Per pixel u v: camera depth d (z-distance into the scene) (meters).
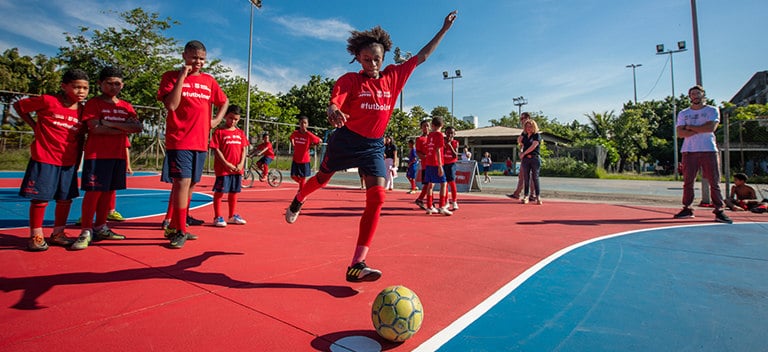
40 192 3.10
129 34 25.05
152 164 18.81
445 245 3.73
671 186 17.00
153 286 2.38
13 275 2.54
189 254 3.18
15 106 3.09
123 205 6.32
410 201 8.11
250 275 2.65
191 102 3.46
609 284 2.61
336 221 5.09
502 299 2.29
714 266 3.08
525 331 1.87
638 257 3.36
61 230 3.38
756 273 2.91
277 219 5.19
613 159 34.72
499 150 38.66
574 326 1.93
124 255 3.11
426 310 2.12
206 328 1.82
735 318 2.06
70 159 3.33
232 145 4.63
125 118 3.64
